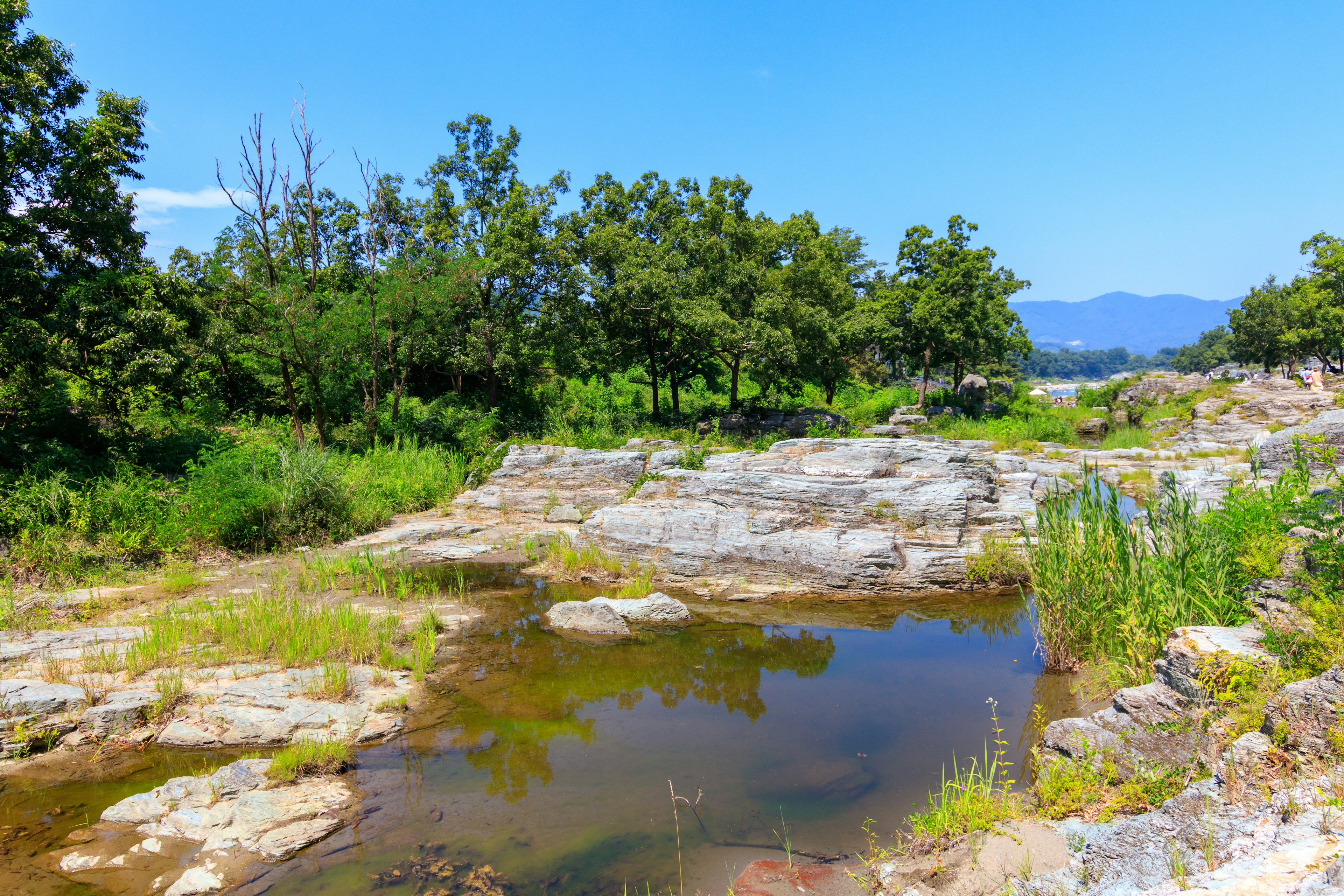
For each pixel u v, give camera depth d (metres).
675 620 10.12
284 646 7.98
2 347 14.00
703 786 5.72
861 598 11.12
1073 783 4.83
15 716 6.18
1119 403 39.69
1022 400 44.78
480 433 23.30
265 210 19.22
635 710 7.24
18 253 14.64
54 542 10.97
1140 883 3.57
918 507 12.55
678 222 33.44
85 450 16.03
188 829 4.96
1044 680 7.77
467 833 5.04
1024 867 4.05
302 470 14.30
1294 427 10.43
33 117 16.02
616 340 30.72
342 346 20.55
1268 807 3.73
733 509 13.22
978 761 6.06
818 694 7.62
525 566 12.90
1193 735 4.81
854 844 4.89
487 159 30.36
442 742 6.48
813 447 15.91
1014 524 12.50
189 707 6.69
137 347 16.45
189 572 11.37
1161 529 7.86
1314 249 44.41
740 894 4.34
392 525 15.16
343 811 5.31
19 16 15.42
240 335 19.72
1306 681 4.32
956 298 42.56
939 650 8.95
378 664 8.02
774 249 34.81
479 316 29.77
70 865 4.61
